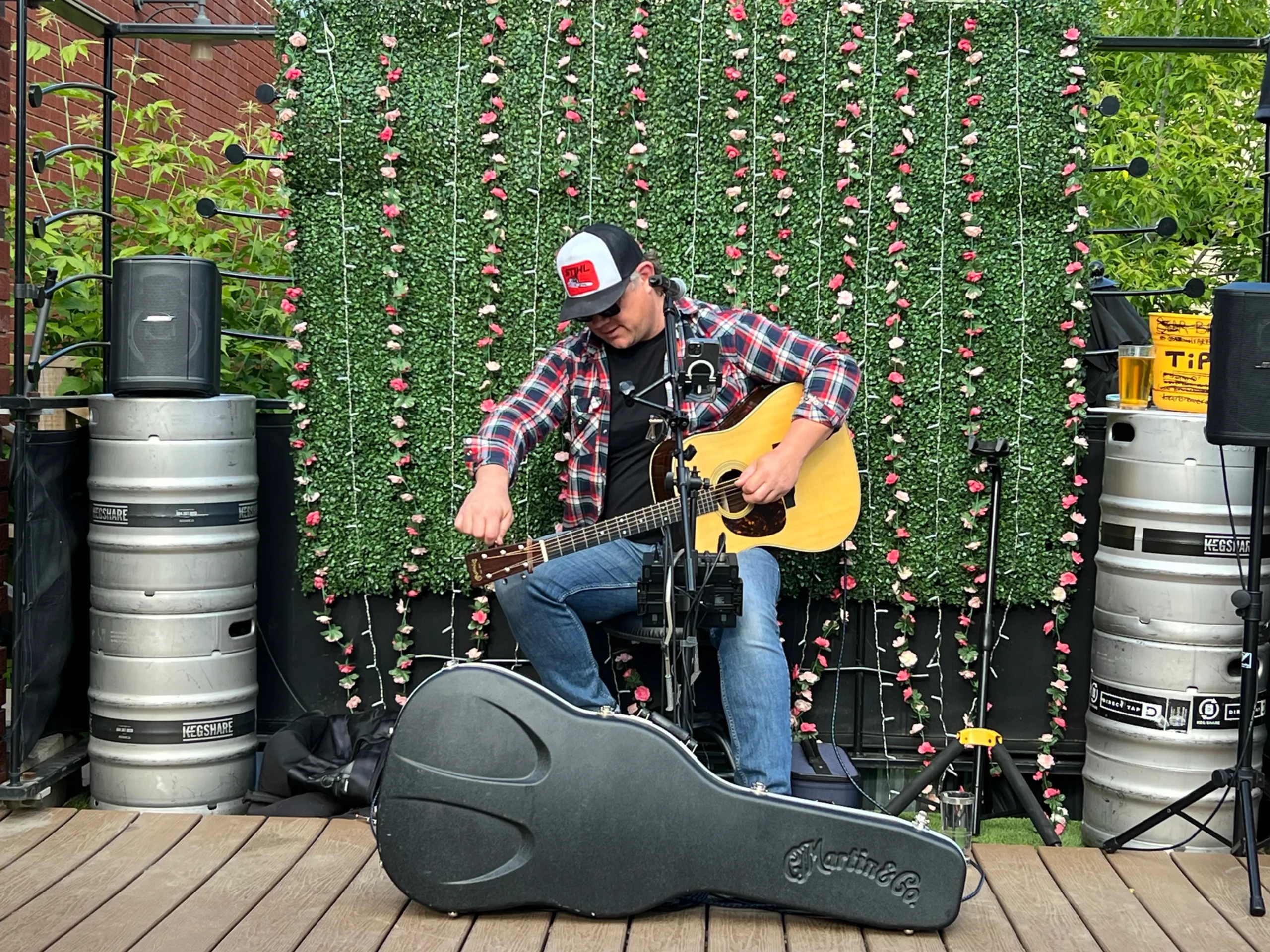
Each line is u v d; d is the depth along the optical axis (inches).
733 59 130.6
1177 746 118.6
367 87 131.4
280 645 139.5
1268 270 128.0
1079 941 93.8
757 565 116.0
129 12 223.1
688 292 132.3
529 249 133.1
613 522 114.8
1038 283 131.5
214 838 111.9
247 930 92.3
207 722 124.9
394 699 138.3
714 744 131.6
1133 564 120.2
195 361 124.0
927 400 133.3
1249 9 210.4
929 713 136.9
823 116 130.9
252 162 176.2
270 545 138.8
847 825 94.2
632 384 102.4
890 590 134.8
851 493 121.8
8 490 123.3
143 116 181.6
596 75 131.0
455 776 93.8
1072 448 132.9
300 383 134.0
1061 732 134.9
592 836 94.0
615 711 98.0
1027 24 129.1
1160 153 198.5
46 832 112.8
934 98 130.4
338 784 121.1
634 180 132.3
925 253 132.0
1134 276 191.2
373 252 133.0
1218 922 97.9
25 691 119.9
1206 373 120.0
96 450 124.5
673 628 100.9
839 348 132.4
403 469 135.3
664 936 93.0
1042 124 130.0
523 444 117.3
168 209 167.6
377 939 91.1
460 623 138.0
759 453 119.1
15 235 123.6
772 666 107.6
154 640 123.0
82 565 132.7
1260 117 122.9
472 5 130.6
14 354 123.3
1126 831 115.3
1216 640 117.6
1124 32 212.2
